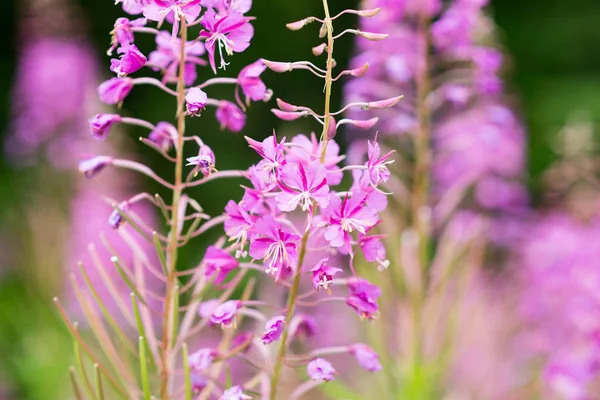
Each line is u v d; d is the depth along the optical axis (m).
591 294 5.93
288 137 6.77
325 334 7.52
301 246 2.78
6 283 10.62
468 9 5.49
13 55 13.10
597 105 11.97
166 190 11.64
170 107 11.88
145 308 3.35
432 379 5.31
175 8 2.60
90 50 9.88
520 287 7.58
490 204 7.40
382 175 2.71
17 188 11.47
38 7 9.57
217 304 3.14
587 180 7.10
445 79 6.46
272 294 5.92
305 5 12.34
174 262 3.08
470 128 6.00
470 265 5.38
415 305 5.30
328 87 2.67
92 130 2.99
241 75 2.97
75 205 8.48
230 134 11.73
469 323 5.66
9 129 12.74
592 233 6.78
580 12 12.74
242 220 2.72
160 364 3.19
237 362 6.42
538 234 7.66
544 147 11.88
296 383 5.01
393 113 5.73
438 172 6.98
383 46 5.64
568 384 5.70
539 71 12.93
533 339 6.89
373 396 5.91
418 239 5.45
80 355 3.06
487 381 6.76
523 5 12.98
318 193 2.54
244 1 2.75
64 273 8.47
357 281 2.80
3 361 9.09
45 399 8.20
